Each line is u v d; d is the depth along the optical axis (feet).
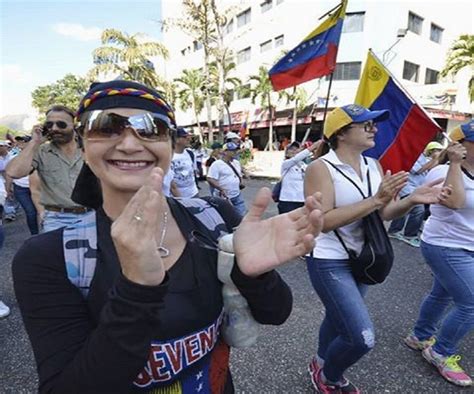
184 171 15.23
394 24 64.44
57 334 2.57
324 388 6.81
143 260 2.15
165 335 2.75
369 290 11.79
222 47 66.03
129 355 2.18
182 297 2.81
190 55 103.30
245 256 2.85
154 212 2.17
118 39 55.52
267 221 2.89
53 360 2.50
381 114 6.13
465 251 7.14
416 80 71.26
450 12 74.74
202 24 63.87
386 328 9.41
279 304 3.14
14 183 16.55
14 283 2.68
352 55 66.28
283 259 2.76
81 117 2.78
